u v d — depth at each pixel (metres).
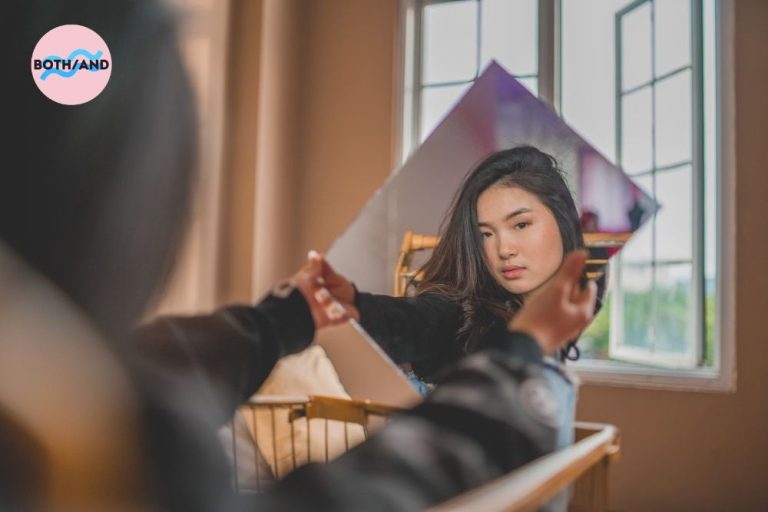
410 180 0.88
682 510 2.10
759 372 2.05
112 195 0.30
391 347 0.84
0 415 0.24
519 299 0.84
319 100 2.65
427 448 0.35
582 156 0.84
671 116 2.29
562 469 0.37
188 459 0.29
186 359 0.33
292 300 0.64
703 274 2.18
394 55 2.57
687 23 2.25
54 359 0.25
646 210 0.82
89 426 0.25
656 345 2.29
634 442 2.17
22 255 0.27
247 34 2.38
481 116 0.88
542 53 2.46
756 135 2.09
